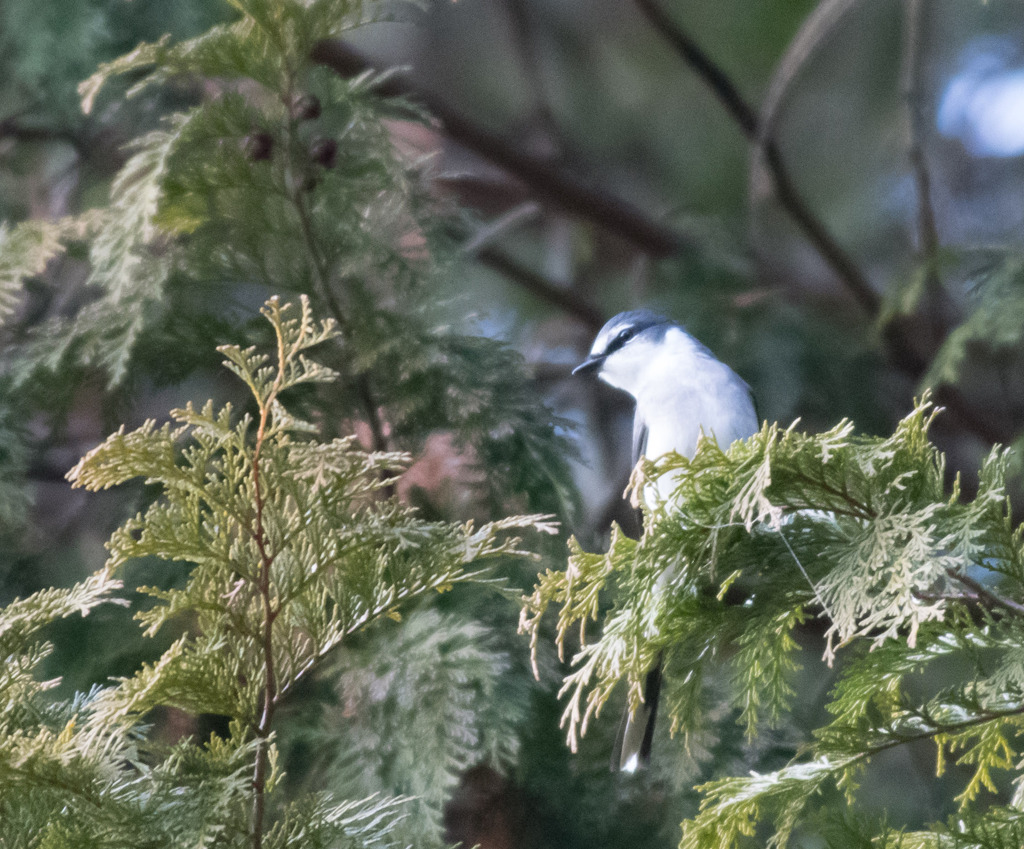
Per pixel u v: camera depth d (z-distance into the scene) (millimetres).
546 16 12875
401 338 6672
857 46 12742
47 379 6785
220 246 6730
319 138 6449
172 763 3693
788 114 12953
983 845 3830
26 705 3984
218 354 6859
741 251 10359
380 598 3932
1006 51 12812
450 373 6750
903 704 3896
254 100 7473
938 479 3811
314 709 6234
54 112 7965
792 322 9219
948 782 8008
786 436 3801
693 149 13039
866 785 8430
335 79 6598
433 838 5434
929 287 10102
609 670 3967
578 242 12562
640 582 3947
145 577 6277
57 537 7125
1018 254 8414
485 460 6703
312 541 3729
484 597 6266
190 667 3682
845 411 9000
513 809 6480
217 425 3541
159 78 6023
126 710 3574
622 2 12664
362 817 3984
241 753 3625
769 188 10398
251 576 3709
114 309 6660
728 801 4062
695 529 3947
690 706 4328
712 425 7207
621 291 12281
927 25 11156
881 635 3416
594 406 11367
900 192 12898
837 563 3785
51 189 8664
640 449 8266
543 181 10398
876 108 12891
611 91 13094
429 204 7078
